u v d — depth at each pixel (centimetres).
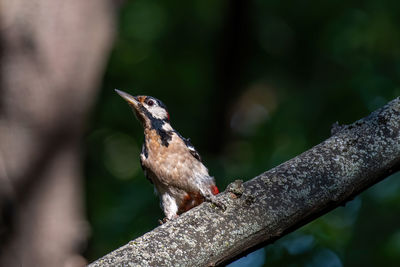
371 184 538
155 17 1866
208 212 509
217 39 1933
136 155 1700
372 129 544
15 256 796
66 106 848
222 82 1908
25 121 820
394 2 1703
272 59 1942
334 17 1794
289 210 515
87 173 1630
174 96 1834
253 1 1883
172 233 495
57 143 834
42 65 835
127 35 1825
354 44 1675
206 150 1839
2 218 798
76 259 836
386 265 1082
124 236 1345
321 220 1370
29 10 837
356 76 1512
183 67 1880
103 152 1694
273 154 1497
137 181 1485
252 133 1767
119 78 1781
